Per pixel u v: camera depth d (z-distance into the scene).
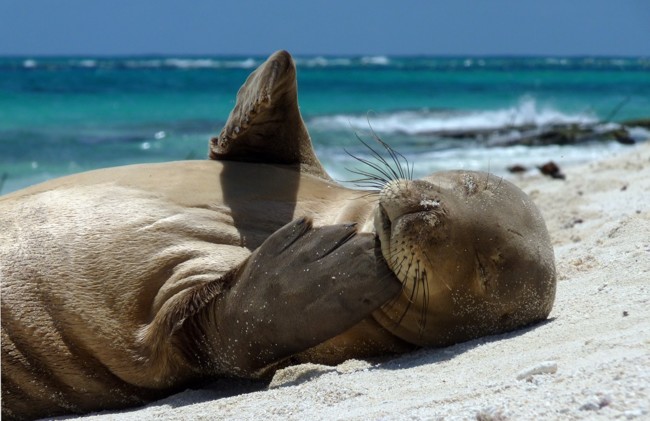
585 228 14.39
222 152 10.91
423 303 8.56
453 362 7.88
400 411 6.34
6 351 8.69
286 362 8.95
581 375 6.14
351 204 9.91
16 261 8.95
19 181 25.06
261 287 8.24
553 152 31.12
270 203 10.07
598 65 196.50
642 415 5.17
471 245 8.51
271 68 10.03
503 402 5.90
